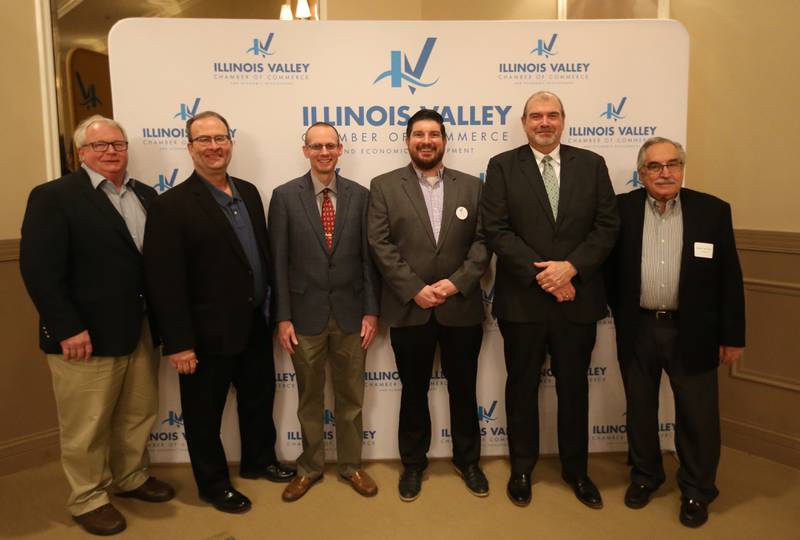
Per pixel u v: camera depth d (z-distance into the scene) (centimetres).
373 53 257
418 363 239
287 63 256
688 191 227
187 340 219
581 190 225
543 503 239
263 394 255
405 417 248
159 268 216
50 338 212
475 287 238
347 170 263
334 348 244
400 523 226
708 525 222
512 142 264
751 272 281
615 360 275
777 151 269
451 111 261
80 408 219
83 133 218
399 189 235
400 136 262
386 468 270
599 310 229
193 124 223
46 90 274
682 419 226
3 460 270
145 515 235
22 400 276
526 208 225
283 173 262
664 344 225
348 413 249
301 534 221
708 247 217
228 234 226
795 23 258
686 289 217
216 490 238
